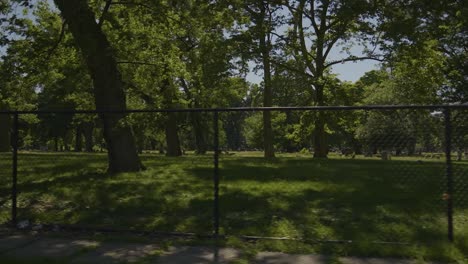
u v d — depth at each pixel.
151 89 20.94
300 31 31.78
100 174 15.23
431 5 24.17
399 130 7.68
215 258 6.53
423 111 7.51
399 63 29.34
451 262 6.25
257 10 30.66
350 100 31.31
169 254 6.74
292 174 14.65
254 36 29.48
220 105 38.38
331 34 31.02
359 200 10.04
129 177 14.42
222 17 18.69
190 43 28.91
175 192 11.55
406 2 25.38
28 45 16.25
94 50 14.38
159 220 8.66
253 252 6.72
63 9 14.53
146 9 17.56
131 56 18.12
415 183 7.69
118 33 16.62
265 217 8.72
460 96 39.62
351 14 26.23
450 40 34.47
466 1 24.19
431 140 7.50
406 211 8.87
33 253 6.83
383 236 7.30
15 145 8.82
